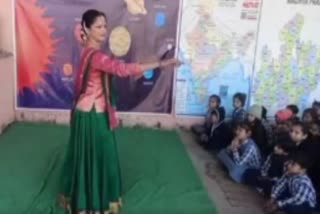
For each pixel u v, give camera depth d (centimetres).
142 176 301
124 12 384
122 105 408
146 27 389
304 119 347
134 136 388
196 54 399
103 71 225
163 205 260
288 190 256
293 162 254
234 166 306
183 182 296
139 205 258
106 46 390
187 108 413
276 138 328
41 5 380
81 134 230
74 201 236
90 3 381
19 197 259
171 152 354
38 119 409
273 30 396
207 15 389
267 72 406
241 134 321
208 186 295
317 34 399
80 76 229
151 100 409
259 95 412
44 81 399
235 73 405
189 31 393
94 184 232
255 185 296
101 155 233
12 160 316
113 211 242
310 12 393
